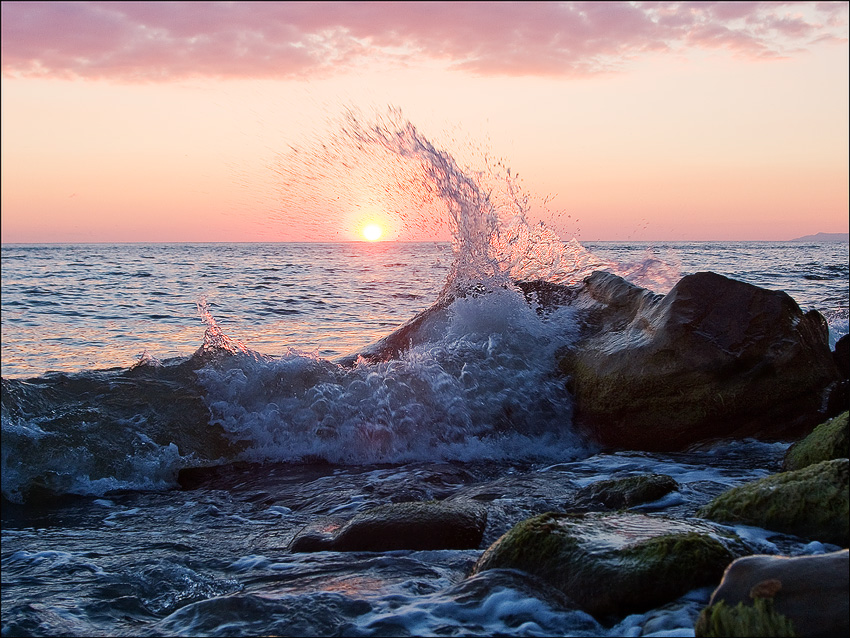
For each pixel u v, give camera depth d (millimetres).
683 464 5527
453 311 7656
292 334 14625
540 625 2736
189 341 14836
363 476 5777
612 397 6262
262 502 5250
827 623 2184
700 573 2816
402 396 6598
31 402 6027
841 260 45344
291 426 6383
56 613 3275
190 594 3486
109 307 21328
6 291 27797
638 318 6656
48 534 4633
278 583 3398
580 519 3453
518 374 6785
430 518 4023
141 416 6180
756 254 59719
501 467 6020
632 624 2689
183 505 5258
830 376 6055
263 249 115312
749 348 5977
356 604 3002
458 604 2898
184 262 57000
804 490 3613
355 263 50156
